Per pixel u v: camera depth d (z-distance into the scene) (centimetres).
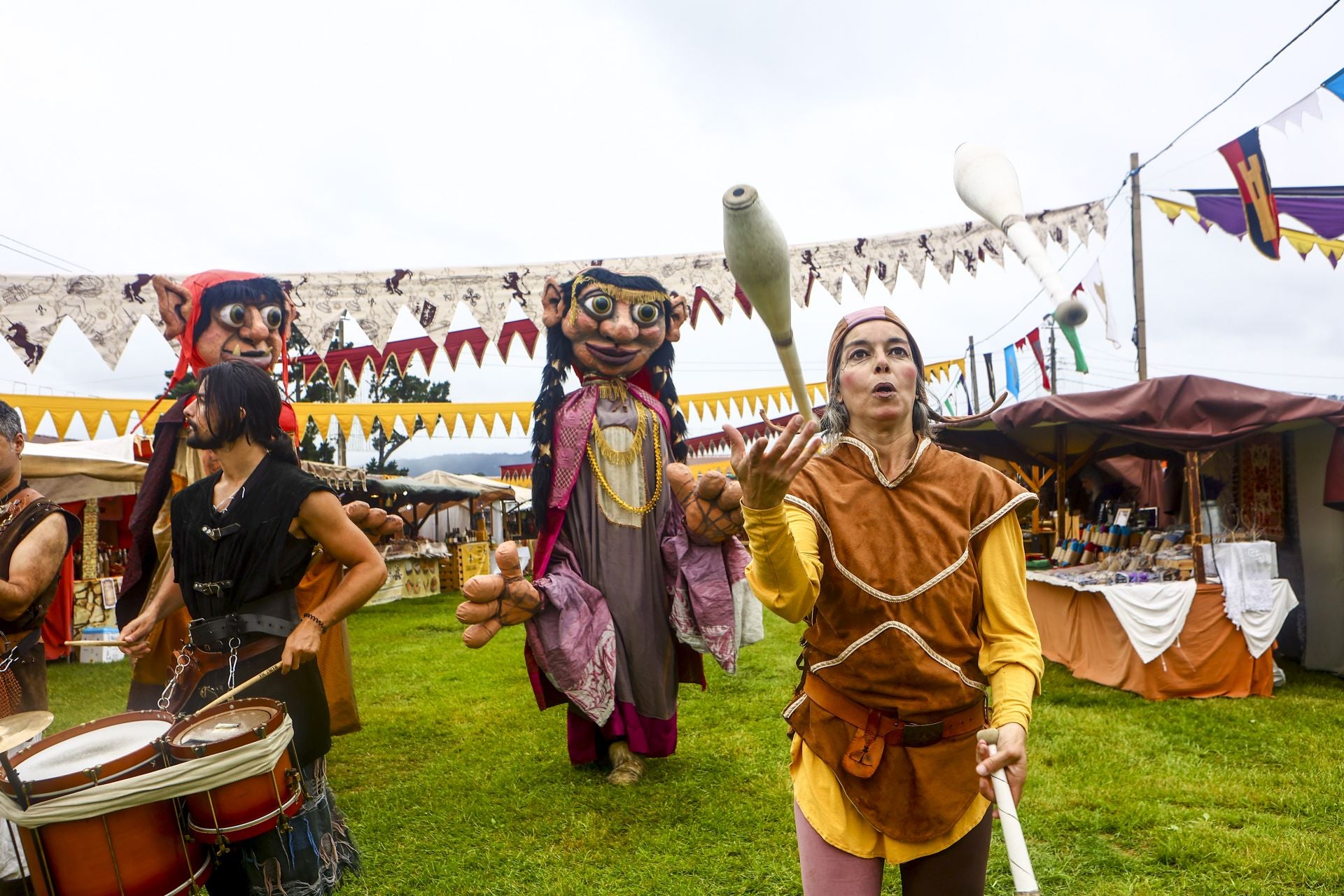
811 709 179
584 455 471
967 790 171
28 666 274
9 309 483
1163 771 442
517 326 654
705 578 452
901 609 169
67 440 1045
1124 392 659
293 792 216
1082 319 97
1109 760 461
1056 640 772
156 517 407
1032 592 827
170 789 189
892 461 180
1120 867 334
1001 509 173
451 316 530
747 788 427
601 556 462
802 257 579
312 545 254
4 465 281
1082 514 1031
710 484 421
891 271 584
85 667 925
